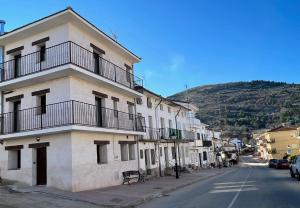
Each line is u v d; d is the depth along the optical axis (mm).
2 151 21266
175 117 41969
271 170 44125
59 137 18844
